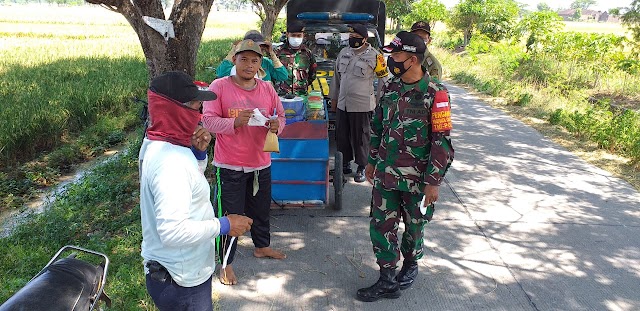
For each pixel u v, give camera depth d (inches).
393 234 149.8
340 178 212.5
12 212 250.7
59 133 370.0
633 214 223.1
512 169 283.0
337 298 154.6
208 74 634.2
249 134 153.0
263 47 205.2
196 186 88.0
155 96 84.9
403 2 1465.3
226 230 92.3
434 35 1322.6
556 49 713.0
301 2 362.3
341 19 346.6
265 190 166.1
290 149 197.0
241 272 168.2
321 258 179.2
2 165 320.2
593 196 244.1
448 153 135.3
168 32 205.5
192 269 94.2
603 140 325.1
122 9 205.0
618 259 183.2
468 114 430.6
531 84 568.1
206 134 95.0
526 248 189.9
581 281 167.8
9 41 1275.8
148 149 86.7
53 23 2234.3
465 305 152.7
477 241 194.9
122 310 142.6
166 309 97.0
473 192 246.5
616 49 729.6
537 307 152.6
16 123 337.7
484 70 687.7
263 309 148.2
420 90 135.2
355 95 237.8
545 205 231.6
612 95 535.5
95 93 447.5
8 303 89.4
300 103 195.0
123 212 228.5
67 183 293.0
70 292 95.0
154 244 91.4
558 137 355.6
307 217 213.5
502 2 1030.4
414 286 162.4
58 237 197.3
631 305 155.1
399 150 140.0
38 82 540.4
